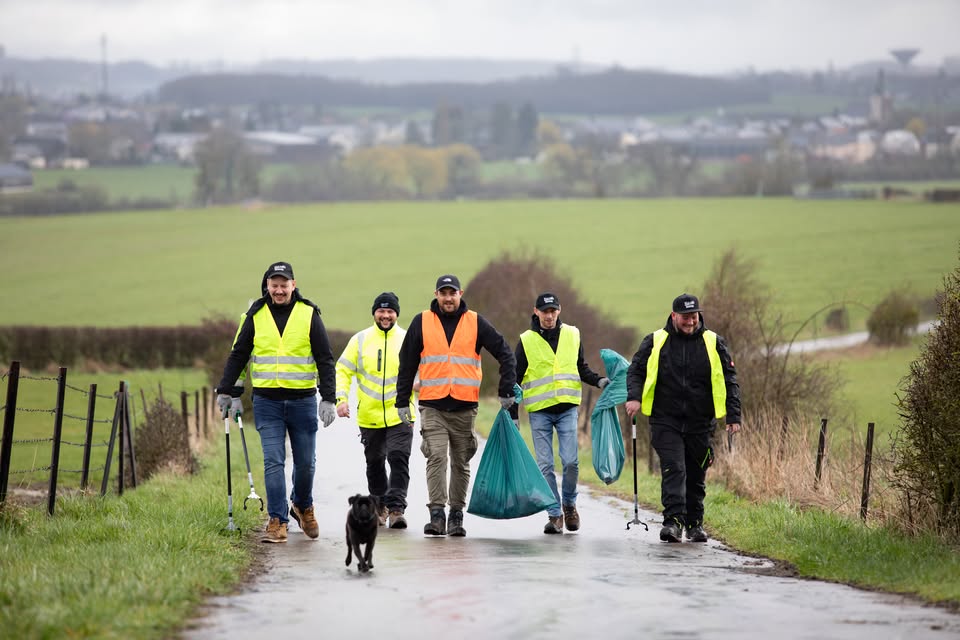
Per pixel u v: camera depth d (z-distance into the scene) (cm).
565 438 2708
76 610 1563
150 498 3031
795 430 3569
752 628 1566
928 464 2300
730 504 3119
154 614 1575
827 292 14300
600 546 2438
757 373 4356
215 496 2991
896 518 2430
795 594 1838
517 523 2862
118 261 19938
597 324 8144
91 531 2333
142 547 2095
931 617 1648
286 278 2400
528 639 1497
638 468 4338
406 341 2612
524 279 8038
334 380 2422
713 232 19712
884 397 7800
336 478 3634
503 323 7762
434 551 2320
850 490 2875
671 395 2553
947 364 2280
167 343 10950
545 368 2700
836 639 1501
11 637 1440
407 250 19488
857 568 2038
